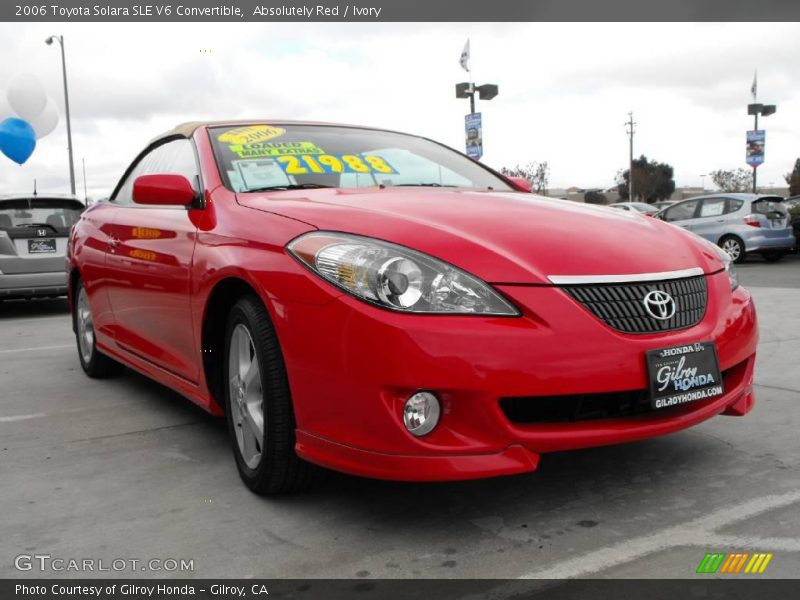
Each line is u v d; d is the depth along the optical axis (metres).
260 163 3.16
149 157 4.02
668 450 2.90
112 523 2.38
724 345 2.44
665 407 2.31
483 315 2.09
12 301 10.12
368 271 2.13
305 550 2.15
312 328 2.19
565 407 2.21
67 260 4.88
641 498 2.44
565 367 2.10
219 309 2.81
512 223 2.44
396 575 1.99
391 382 2.04
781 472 2.64
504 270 2.17
